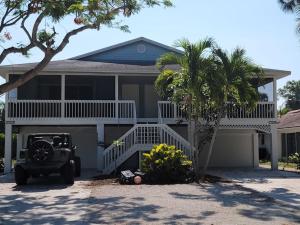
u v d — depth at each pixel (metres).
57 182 17.92
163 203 12.29
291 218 10.22
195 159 18.69
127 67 23.61
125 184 16.97
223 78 17.69
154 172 17.53
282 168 25.34
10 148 22.41
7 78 22.69
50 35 12.38
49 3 12.16
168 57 18.44
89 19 12.73
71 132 25.00
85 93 25.44
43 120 22.55
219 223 9.63
